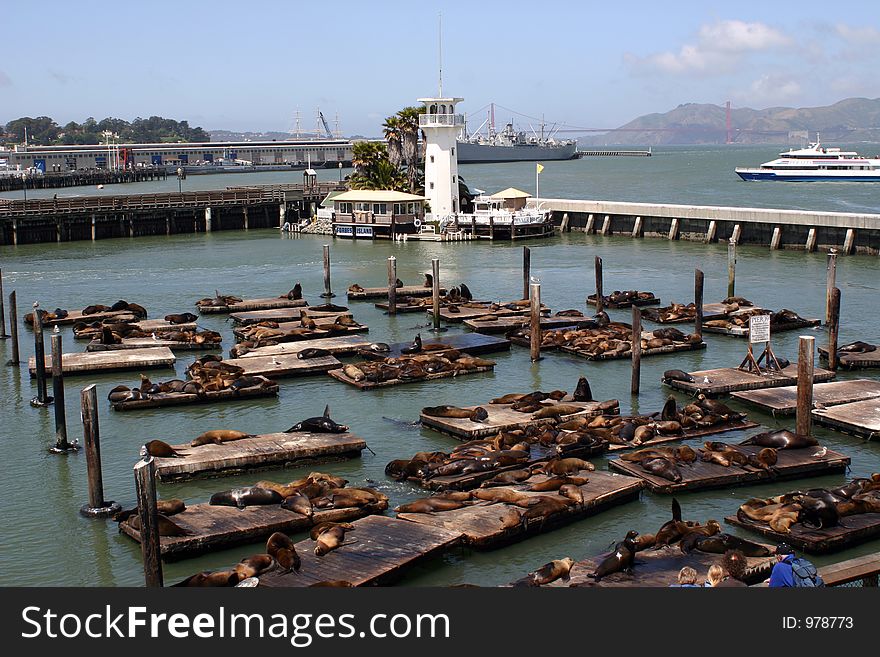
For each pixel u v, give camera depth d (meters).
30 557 16.94
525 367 30.06
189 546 16.36
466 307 39.56
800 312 38.41
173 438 23.33
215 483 20.11
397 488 19.53
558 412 23.31
